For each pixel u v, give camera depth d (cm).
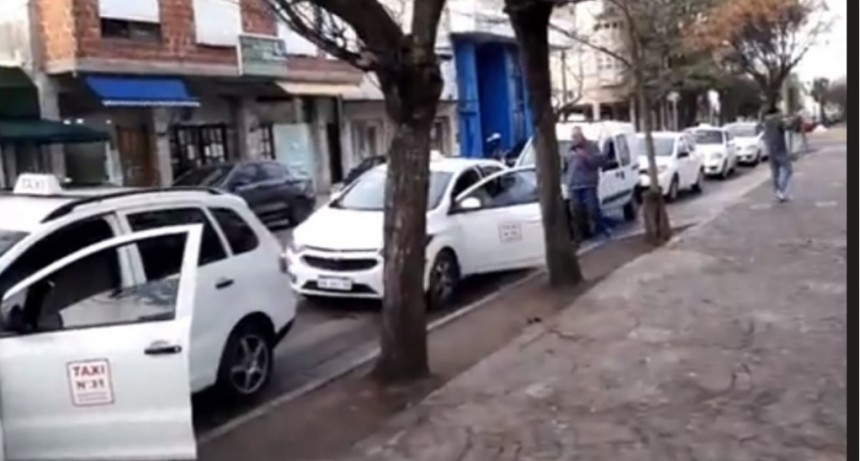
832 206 1762
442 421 621
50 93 2127
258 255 759
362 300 1104
